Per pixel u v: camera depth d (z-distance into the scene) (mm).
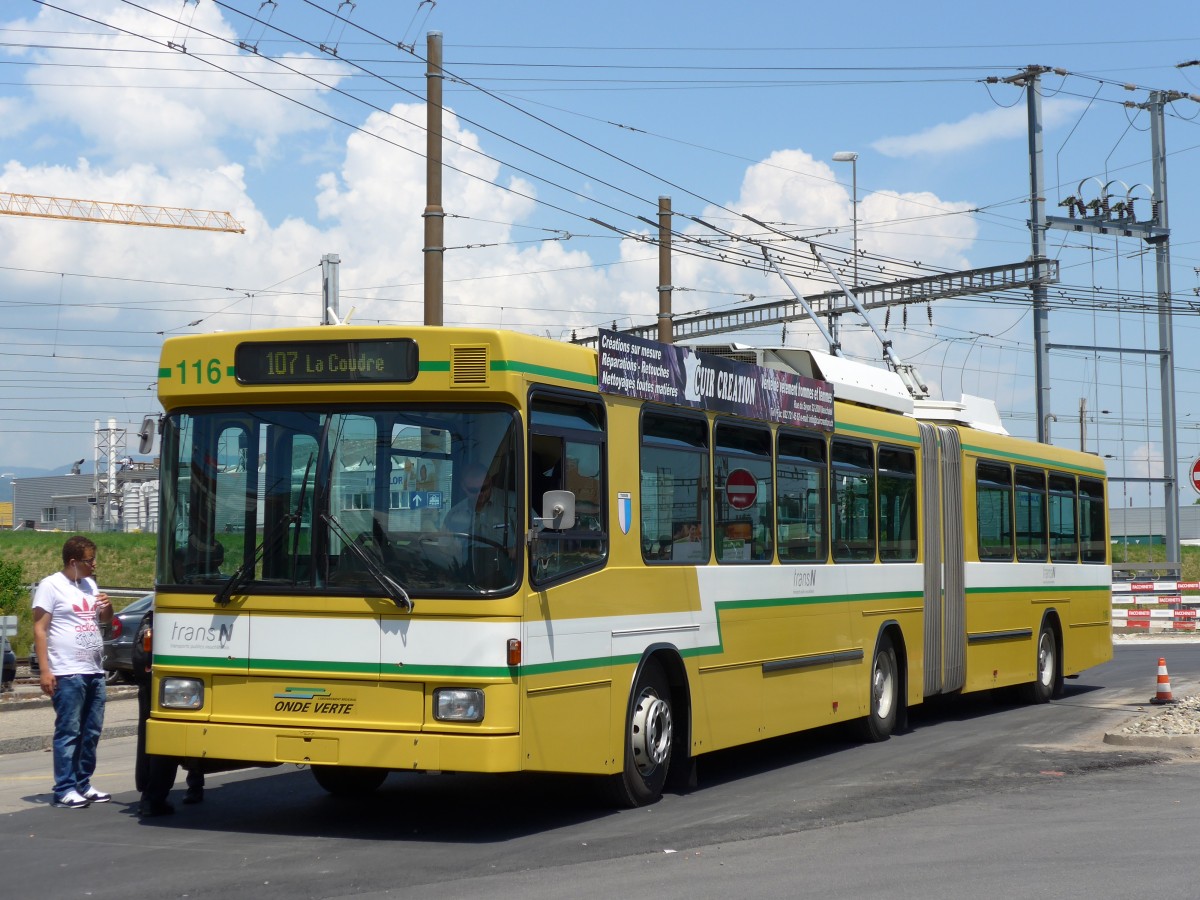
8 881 7762
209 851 8641
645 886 7637
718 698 11414
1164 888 7586
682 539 11047
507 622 8828
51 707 18984
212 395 9461
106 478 97375
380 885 7660
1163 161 42062
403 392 9102
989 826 9602
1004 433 19281
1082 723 16531
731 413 11875
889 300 36562
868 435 14656
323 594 9047
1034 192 38906
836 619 13688
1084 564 21094
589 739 9641
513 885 7660
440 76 19875
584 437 9766
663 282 28266
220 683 9258
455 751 8711
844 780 11930
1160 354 42125
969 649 17000
